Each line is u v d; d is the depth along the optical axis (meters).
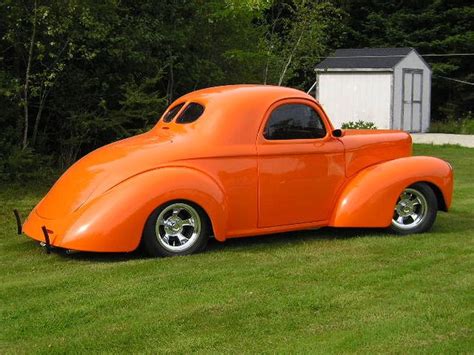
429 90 26.78
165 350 3.80
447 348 3.80
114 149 6.25
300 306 4.52
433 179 6.96
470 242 6.57
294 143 6.41
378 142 6.95
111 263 5.72
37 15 10.51
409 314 4.36
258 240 6.70
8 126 11.41
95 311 4.44
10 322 4.26
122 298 4.69
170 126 6.54
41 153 12.09
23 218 8.02
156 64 13.01
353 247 6.33
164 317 4.31
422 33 33.00
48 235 5.74
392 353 3.74
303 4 17.56
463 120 29.55
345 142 6.73
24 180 10.77
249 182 6.17
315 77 27.09
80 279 5.19
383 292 4.85
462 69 33.78
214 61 15.08
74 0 10.55
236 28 15.12
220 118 6.20
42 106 11.59
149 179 5.77
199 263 5.68
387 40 33.97
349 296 4.74
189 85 14.34
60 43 11.16
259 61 16.50
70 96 11.98
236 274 5.33
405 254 6.03
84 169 6.05
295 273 5.36
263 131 6.29
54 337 4.01
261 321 4.25
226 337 3.98
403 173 6.79
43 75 10.93
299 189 6.44
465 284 5.04
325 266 5.59
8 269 5.57
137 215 5.68
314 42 17.69
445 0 33.62
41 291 4.89
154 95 12.36
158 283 5.05
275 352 3.76
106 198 5.69
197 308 4.48
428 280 5.14
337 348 3.81
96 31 11.06
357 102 25.70
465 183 11.78
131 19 12.55
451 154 17.67
